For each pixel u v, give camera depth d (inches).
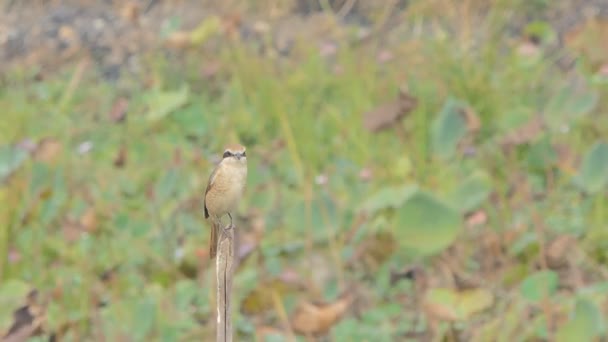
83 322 446.9
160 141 597.9
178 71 683.4
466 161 545.3
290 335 414.9
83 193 533.6
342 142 578.2
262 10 755.4
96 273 483.8
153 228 507.8
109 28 746.2
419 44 663.1
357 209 494.6
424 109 580.7
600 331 385.1
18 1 788.0
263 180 547.8
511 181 528.1
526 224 487.8
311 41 697.0
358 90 619.5
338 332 433.1
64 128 617.3
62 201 526.3
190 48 671.1
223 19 668.7
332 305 382.9
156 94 609.9
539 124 522.3
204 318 451.8
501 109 592.1
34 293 425.7
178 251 480.4
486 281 459.8
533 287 417.4
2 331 404.2
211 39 706.2
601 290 434.0
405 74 629.9
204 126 615.8
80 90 671.1
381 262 468.8
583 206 505.4
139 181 552.4
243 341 437.7
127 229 501.7
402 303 453.7
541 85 625.0
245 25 738.2
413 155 550.9
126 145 596.7
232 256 297.4
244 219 507.8
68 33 741.9
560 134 550.9
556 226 490.9
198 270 478.3
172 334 432.1
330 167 557.6
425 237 448.1
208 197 330.0
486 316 438.3
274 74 650.8
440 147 522.6
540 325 420.5
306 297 439.2
